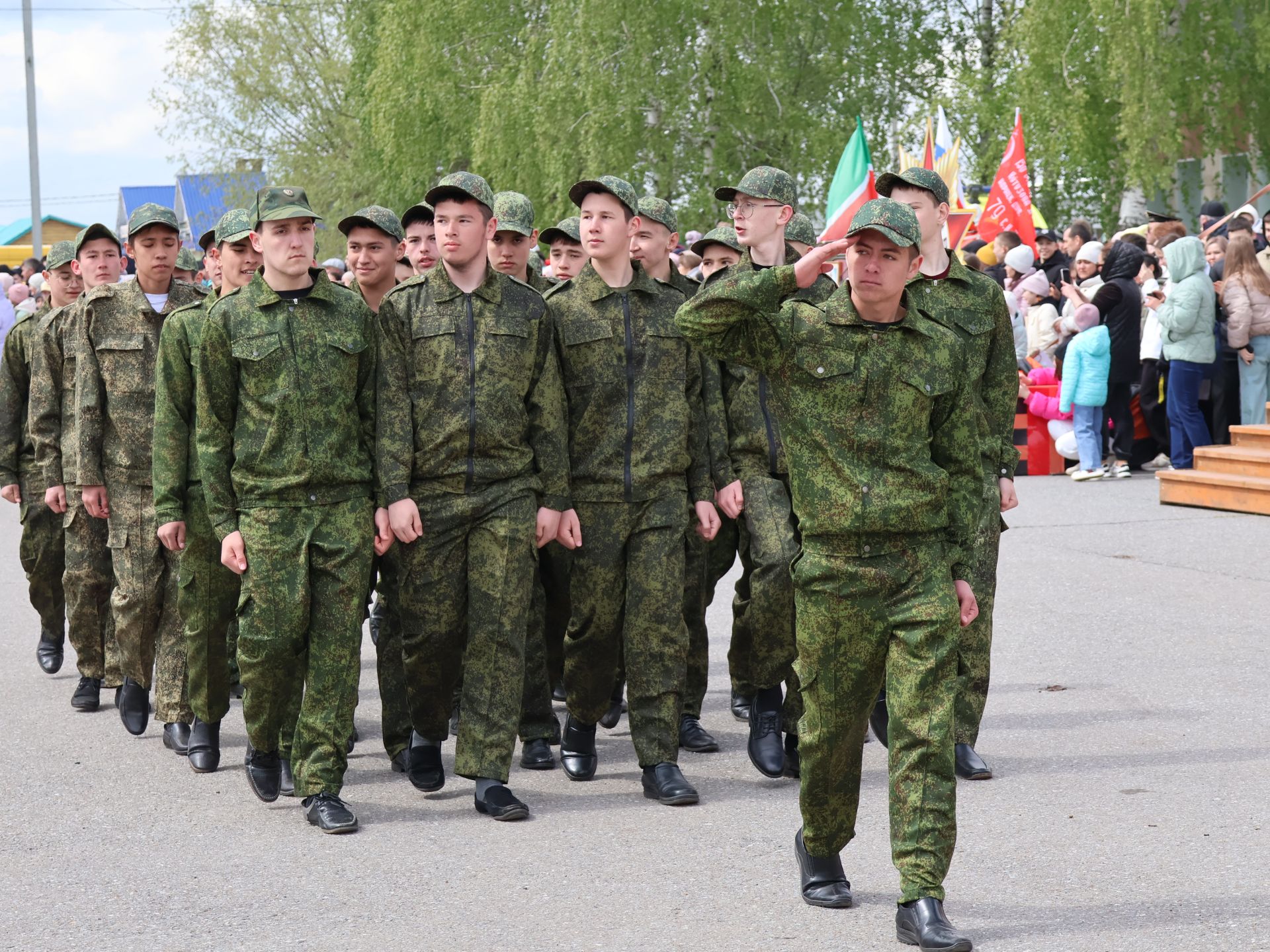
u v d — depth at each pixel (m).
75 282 9.45
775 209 7.14
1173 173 31.09
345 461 6.36
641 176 33.38
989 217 19.64
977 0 39.59
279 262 6.27
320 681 6.31
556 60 33.56
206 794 6.91
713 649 10.05
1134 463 17.61
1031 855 5.75
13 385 9.34
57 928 5.20
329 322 6.35
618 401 6.79
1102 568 11.83
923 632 4.85
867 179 14.88
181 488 6.86
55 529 9.43
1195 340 15.75
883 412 4.89
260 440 6.27
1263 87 31.27
